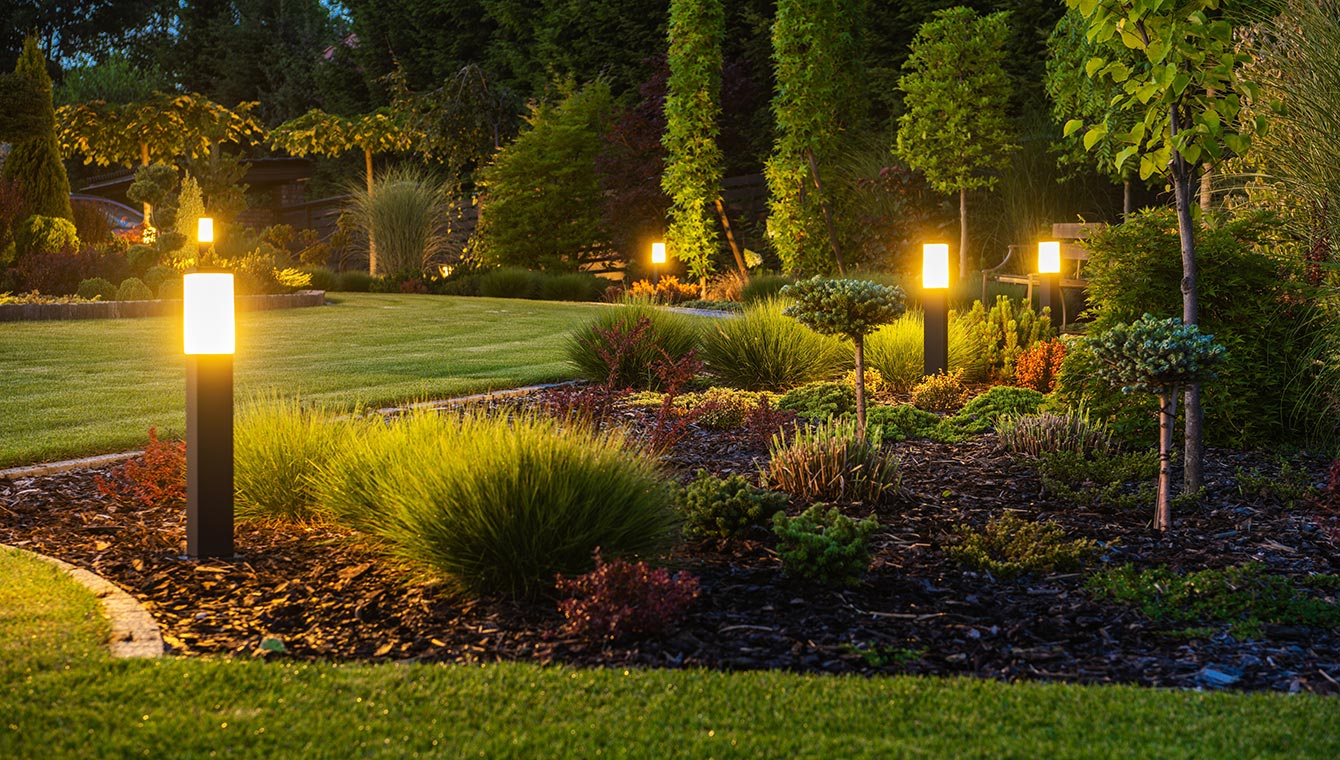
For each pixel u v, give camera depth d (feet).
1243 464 19.60
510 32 105.91
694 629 11.55
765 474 18.44
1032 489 18.07
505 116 87.92
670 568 13.41
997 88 51.57
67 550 14.28
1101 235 22.58
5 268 53.52
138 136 85.92
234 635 11.26
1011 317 31.63
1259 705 9.36
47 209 63.31
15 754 8.10
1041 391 27.84
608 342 29.48
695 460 20.47
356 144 93.50
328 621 11.72
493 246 81.00
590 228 80.02
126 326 41.78
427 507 12.76
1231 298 21.53
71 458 19.99
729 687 9.66
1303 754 8.30
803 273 60.13
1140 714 9.11
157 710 8.93
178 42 157.79
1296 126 21.02
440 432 15.84
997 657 10.94
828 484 17.46
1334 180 20.40
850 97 59.62
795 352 29.43
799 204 59.98
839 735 8.63
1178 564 14.03
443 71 112.88
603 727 8.71
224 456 13.93
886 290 20.43
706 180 66.44
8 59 151.74
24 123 60.34
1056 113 45.57
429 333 41.93
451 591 12.58
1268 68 22.25
